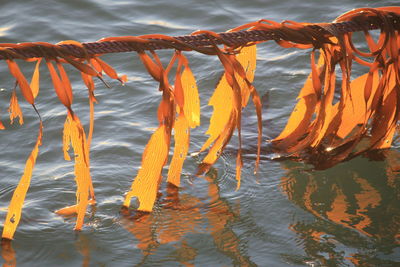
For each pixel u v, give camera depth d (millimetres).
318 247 7066
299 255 6930
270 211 7734
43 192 8039
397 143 9164
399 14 7766
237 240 7180
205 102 10414
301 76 11133
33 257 6883
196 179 8383
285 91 10703
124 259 6867
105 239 7180
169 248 7039
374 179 8398
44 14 13188
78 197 7910
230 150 9047
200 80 11055
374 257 6891
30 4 13531
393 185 8266
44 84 10805
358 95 8602
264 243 7137
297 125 8969
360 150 9039
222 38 7078
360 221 7555
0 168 8555
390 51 7773
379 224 7488
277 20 13164
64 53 6422
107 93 10586
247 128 9680
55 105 10188
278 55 11844
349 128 8898
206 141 9031
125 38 6680
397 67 7891
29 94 6453
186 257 6906
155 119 9914
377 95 8211
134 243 7125
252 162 8758
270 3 13938
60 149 9055
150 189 7480
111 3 13852
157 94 10586
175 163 8000
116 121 9781
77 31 12664
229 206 7809
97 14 13375
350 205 7875
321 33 7438
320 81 8500
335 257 6898
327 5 13641
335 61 8039
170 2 13992
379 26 7789
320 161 8695
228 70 7035
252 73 8414
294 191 8133
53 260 6855
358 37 12227
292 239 7211
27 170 6844
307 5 13711
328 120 8336
